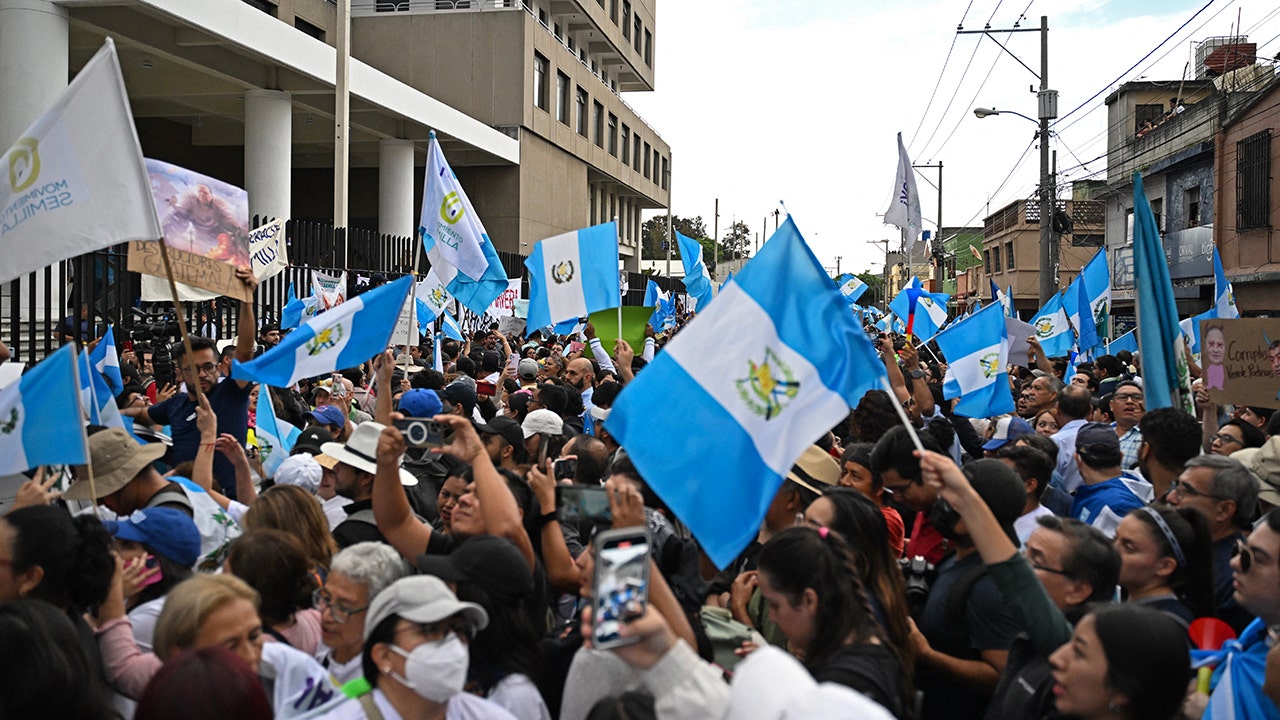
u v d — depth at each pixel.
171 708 2.31
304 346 5.80
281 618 3.68
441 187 9.73
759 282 3.50
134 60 22.06
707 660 3.51
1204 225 25.69
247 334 6.53
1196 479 4.34
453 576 3.41
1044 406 8.51
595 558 2.42
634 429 3.30
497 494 3.91
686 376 3.38
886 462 4.56
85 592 3.30
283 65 22.19
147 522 3.89
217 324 13.77
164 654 2.93
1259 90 22.23
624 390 3.34
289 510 4.21
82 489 4.46
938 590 3.92
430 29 35.75
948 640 3.83
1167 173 28.30
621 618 2.42
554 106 39.16
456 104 35.78
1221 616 4.22
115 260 11.58
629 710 2.64
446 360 14.45
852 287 19.48
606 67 52.47
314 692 3.29
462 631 3.05
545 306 9.05
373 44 36.03
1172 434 5.27
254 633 2.99
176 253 6.13
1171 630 2.78
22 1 17.23
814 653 3.08
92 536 3.34
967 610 3.75
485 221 35.88
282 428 7.35
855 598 3.14
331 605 3.51
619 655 2.52
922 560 4.28
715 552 3.23
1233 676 3.25
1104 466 5.40
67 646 2.79
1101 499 5.27
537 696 3.41
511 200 35.75
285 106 24.09
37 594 3.19
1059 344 13.59
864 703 2.07
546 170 38.84
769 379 3.41
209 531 4.62
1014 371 13.79
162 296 8.07
